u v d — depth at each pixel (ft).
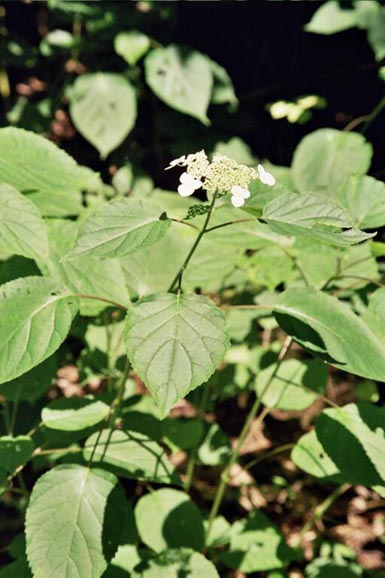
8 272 3.43
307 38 5.96
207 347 2.61
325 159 4.56
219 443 4.05
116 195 5.82
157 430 3.74
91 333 4.06
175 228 3.74
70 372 5.20
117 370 3.94
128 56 5.20
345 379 5.56
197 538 3.43
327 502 4.10
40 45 6.59
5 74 6.84
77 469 3.00
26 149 3.36
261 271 4.00
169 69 5.25
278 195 2.87
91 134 5.45
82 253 2.65
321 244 3.27
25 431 3.71
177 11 5.71
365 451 3.20
